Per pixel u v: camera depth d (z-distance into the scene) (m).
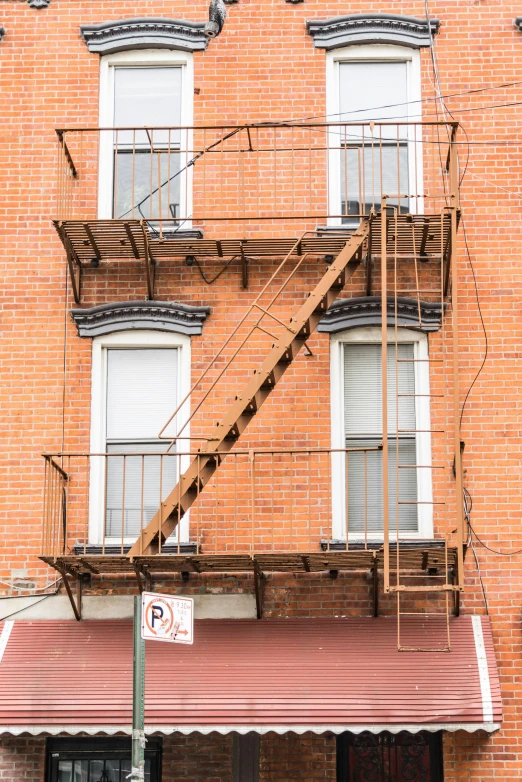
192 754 16.70
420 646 16.33
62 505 17.25
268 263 18.02
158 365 17.95
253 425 17.52
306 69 18.70
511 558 17.02
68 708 15.66
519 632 16.83
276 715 15.45
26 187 18.45
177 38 18.81
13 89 18.80
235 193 18.34
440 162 17.84
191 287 17.95
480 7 18.78
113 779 16.89
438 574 16.97
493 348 17.67
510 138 18.39
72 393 17.77
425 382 17.64
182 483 16.28
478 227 18.05
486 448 17.38
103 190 18.53
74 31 18.98
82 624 16.94
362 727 15.41
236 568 16.67
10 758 16.78
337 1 18.91
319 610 16.95
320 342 17.75
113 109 18.91
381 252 16.55
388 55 18.77
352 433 17.72
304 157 18.44
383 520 16.92
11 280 18.12
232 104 18.62
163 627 12.05
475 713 15.45
